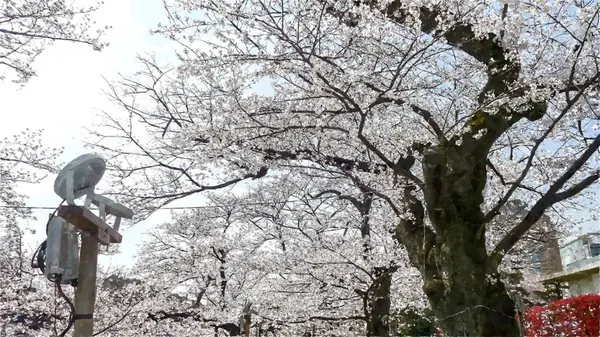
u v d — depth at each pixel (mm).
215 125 6055
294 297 9180
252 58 5453
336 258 7977
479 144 5102
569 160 7254
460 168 5070
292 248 9180
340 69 5246
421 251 5691
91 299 3441
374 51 5781
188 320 9695
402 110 6152
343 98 5270
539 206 4957
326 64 5129
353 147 6621
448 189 5070
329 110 5848
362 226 8578
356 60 5961
